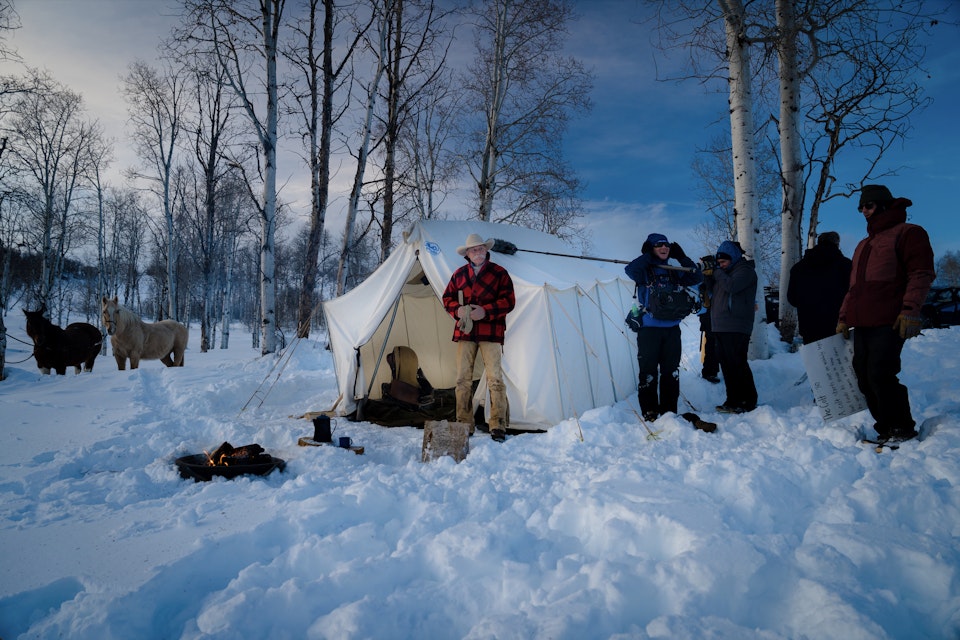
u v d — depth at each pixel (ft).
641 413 16.57
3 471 12.25
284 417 20.16
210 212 67.46
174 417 18.43
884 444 11.28
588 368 18.98
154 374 27.20
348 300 22.35
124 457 13.71
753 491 8.52
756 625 5.82
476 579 6.75
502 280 17.22
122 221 117.19
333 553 7.53
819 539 7.10
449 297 17.79
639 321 16.60
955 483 8.58
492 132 45.83
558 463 12.03
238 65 38.58
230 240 86.63
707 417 16.29
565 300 18.63
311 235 42.16
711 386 22.18
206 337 67.67
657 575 6.34
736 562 6.40
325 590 6.49
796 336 28.71
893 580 6.29
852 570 6.22
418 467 12.18
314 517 8.67
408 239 20.44
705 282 17.04
